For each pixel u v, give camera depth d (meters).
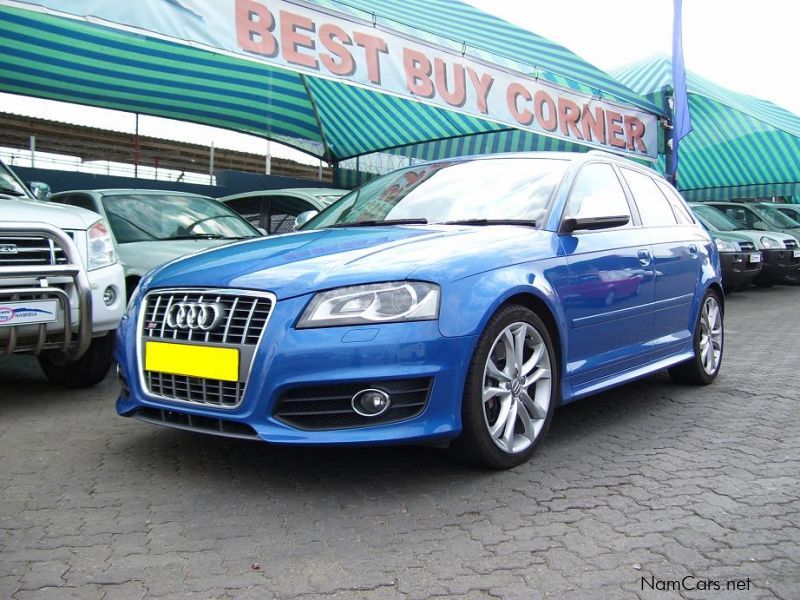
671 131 11.32
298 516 2.80
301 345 2.84
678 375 5.12
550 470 3.32
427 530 2.67
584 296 3.69
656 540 2.59
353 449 3.58
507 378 3.23
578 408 4.52
